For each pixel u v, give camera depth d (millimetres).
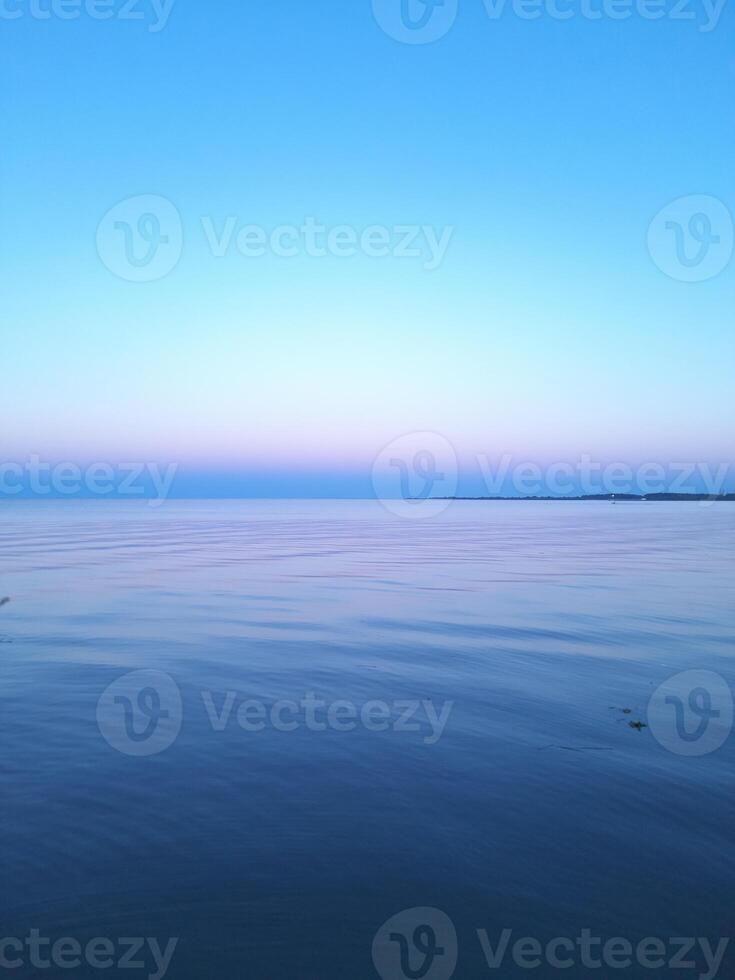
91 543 35344
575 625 13359
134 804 5621
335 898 4402
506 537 42875
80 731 7324
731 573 22469
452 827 5324
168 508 122625
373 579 20656
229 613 14508
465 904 4387
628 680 9523
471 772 6371
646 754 6859
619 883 4645
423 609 15172
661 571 23016
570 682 9391
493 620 13852
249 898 4375
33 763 6449
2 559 26156
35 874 4594
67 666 9992
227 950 3918
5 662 10211
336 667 10023
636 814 5590
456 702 8453
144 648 11156
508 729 7535
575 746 7047
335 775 6258
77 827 5223
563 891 4543
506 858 4910
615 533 47031
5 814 5410
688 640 12070
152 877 4578
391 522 65750
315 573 22203
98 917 4180
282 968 3799
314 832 5211
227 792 5871
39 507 125562
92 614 14273
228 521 66500
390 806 5656
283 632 12516
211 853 4879
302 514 89562
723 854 5016
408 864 4797
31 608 15008
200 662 10258
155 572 22094
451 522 66500
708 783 6203
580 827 5363
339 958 3887
